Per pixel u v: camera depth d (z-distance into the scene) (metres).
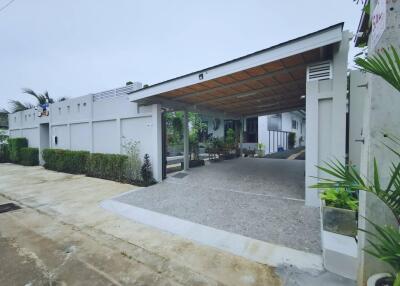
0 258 2.76
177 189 5.99
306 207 4.25
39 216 4.25
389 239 1.22
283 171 8.38
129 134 7.66
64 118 10.42
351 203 2.74
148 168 6.90
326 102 4.09
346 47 3.86
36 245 3.09
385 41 1.48
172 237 3.24
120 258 2.71
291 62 4.49
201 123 16.58
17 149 13.10
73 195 5.68
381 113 1.52
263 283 2.18
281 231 3.28
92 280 2.30
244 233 3.27
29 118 13.30
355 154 4.03
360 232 1.79
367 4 2.04
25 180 7.75
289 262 2.51
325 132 4.12
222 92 6.80
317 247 2.81
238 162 11.41
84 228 3.65
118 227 3.66
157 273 2.39
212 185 6.29
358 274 1.85
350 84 4.07
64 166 9.55
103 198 5.37
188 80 5.50
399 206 1.21
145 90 6.39
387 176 1.50
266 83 5.99
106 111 8.34
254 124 15.77
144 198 5.23
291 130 22.02
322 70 4.07
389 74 1.17
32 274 2.43
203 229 3.46
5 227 3.74
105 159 7.76
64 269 2.51
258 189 5.68
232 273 2.35
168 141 13.58
